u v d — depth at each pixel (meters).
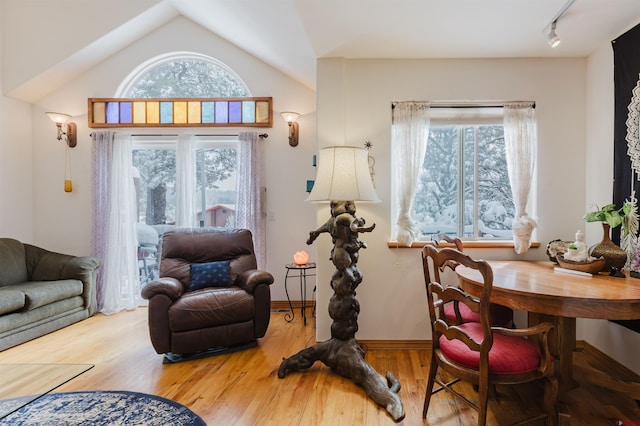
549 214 2.70
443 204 2.92
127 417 1.75
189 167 3.77
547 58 2.69
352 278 2.25
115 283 3.68
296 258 3.37
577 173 2.69
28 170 3.88
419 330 2.71
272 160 3.87
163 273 2.96
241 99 3.85
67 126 3.86
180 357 2.54
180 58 3.98
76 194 3.91
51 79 3.71
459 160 2.89
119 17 3.50
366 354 2.62
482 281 1.82
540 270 2.17
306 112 3.85
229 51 3.88
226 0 2.86
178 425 1.69
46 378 1.69
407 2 2.02
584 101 2.68
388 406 1.84
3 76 3.58
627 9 2.04
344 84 2.72
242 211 3.75
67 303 3.25
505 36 2.38
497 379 1.49
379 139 2.73
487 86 2.71
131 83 3.97
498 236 2.87
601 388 1.93
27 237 3.86
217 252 3.14
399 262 2.72
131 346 2.78
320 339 2.72
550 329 1.52
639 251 2.00
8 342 2.71
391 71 2.73
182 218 3.74
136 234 3.81
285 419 1.79
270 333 3.05
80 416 1.76
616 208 2.31
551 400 1.54
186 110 3.88
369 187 2.22
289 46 2.95
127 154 3.78
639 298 1.48
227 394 2.04
